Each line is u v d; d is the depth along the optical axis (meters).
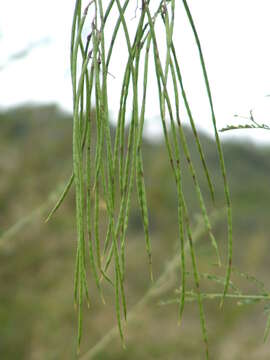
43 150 4.87
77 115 0.73
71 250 4.66
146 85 0.69
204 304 4.46
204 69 0.68
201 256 3.87
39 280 4.63
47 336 4.34
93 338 4.33
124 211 0.72
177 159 0.67
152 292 2.83
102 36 0.71
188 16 0.68
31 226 4.38
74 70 0.72
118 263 0.72
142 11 0.70
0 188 4.44
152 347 4.27
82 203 0.73
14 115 5.03
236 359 4.26
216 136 0.68
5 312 4.37
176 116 0.67
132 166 0.70
